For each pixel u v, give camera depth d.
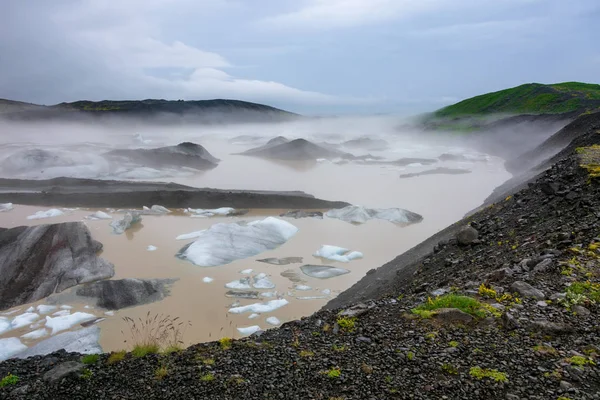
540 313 8.89
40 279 27.45
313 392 7.44
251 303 23.95
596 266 10.40
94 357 9.39
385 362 8.09
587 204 15.21
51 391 8.13
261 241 35.19
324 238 37.84
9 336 20.95
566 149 38.91
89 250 31.75
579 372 6.97
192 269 29.62
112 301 23.88
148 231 40.38
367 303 12.04
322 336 9.67
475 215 24.98
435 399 6.89
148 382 8.17
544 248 12.77
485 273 12.67
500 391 6.89
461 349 8.12
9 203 50.12
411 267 19.75
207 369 8.41
